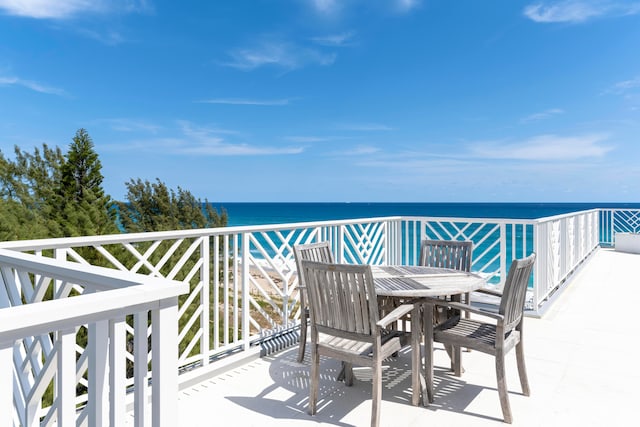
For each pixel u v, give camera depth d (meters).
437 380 2.93
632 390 2.75
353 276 2.27
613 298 5.28
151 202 23.34
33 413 1.44
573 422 2.36
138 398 1.16
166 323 1.19
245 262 3.45
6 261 1.71
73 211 15.08
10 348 0.88
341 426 2.35
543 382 2.88
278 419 2.43
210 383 2.95
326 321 2.42
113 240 2.51
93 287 1.34
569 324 4.20
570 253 6.81
